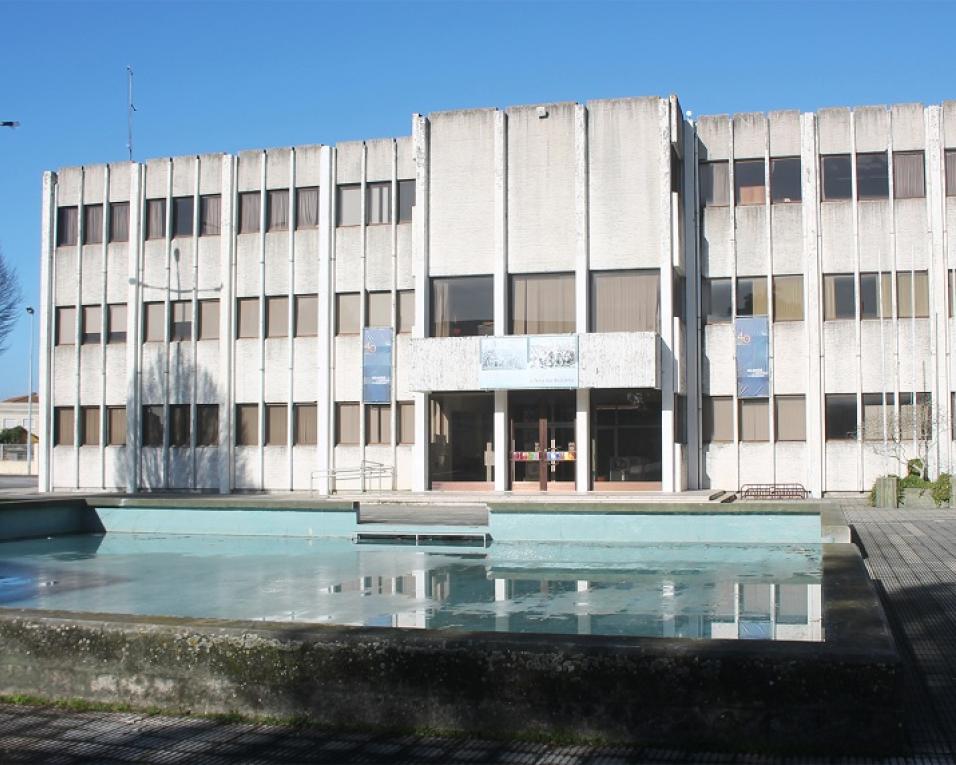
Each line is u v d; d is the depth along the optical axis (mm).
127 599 12555
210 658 6543
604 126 29812
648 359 28109
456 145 30688
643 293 29391
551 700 5910
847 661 5551
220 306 34125
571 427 29703
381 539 18797
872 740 5500
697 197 30797
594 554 16609
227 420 33719
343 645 6293
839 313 29859
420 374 29688
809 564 15086
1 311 38344
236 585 13641
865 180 29859
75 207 36125
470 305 30422
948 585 11648
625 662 5812
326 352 32719
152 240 35031
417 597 12484
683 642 5914
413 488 30641
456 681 6074
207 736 6117
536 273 29984
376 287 32562
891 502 25609
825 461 29609
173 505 20234
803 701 5578
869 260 29641
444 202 30656
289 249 33531
